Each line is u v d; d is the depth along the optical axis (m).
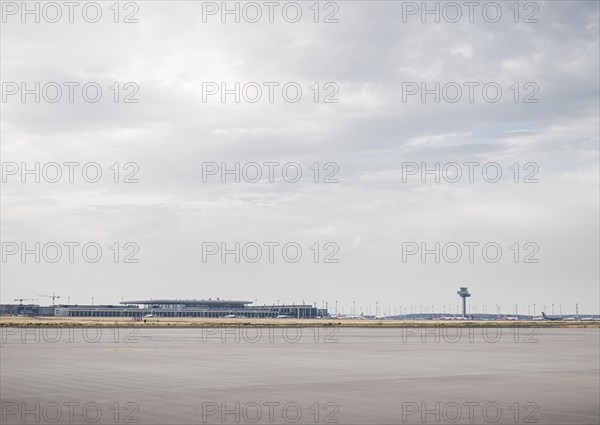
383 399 30.05
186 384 35.59
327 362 52.16
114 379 37.97
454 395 31.62
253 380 37.91
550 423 24.00
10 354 59.19
